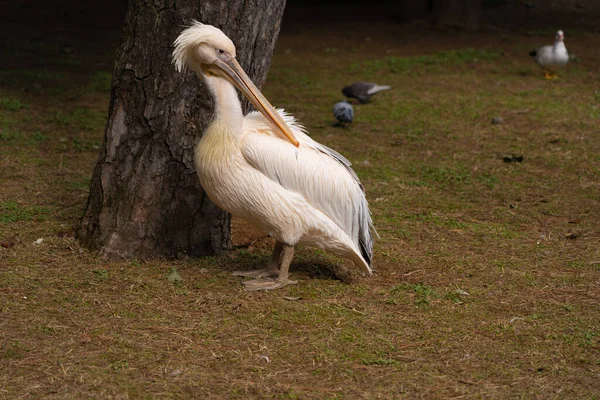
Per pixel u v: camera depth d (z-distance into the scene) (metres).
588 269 6.41
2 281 5.65
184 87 6.02
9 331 4.90
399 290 5.88
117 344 4.80
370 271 6.05
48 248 6.33
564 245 7.01
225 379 4.43
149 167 6.14
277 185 5.57
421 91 14.05
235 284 5.87
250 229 7.26
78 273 5.89
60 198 7.69
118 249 6.19
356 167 9.48
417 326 5.25
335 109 11.29
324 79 15.00
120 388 4.29
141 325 5.08
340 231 5.83
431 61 16.53
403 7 21.27
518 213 7.95
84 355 4.64
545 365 4.72
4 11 20.78
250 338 4.97
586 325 5.32
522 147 10.49
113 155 6.21
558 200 8.35
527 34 19.78
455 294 5.82
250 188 5.54
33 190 7.90
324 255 6.66
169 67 5.99
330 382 4.45
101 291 5.60
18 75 13.83
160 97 6.04
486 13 22.50
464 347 4.95
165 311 5.32
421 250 6.83
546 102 13.17
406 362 4.73
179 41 5.45
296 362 4.68
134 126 6.13
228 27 6.00
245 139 5.53
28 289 5.56
